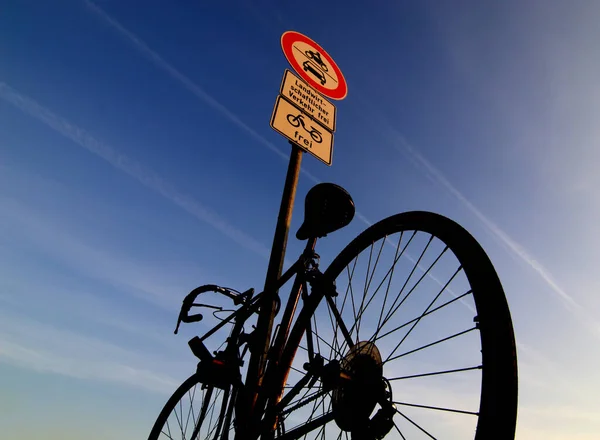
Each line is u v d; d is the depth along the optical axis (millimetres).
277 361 2211
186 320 2658
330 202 2172
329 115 3318
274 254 2600
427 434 1324
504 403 1036
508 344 1117
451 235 1545
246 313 2484
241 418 2102
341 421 1609
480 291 1267
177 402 2730
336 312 2055
